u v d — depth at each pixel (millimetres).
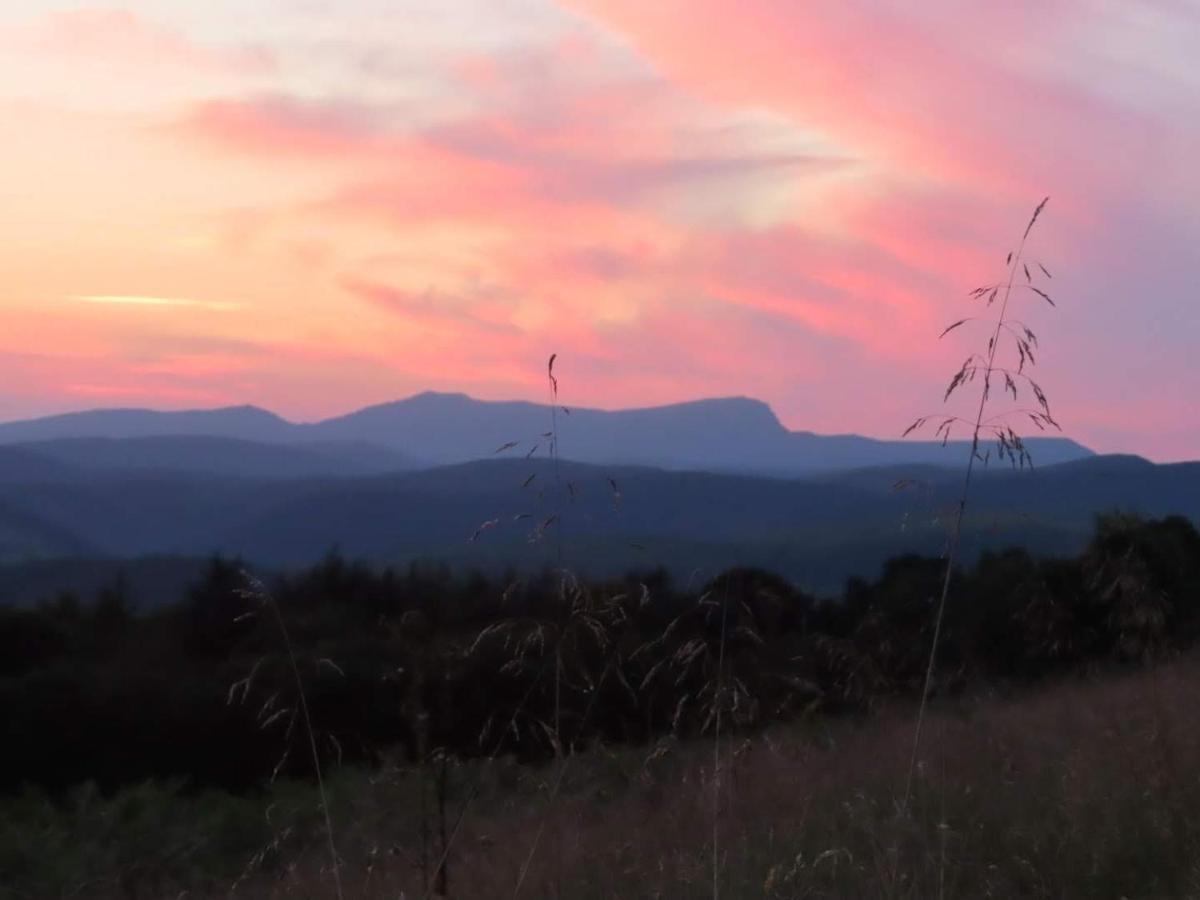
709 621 5680
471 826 6660
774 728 7672
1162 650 8047
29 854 10789
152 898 9711
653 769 7129
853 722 8680
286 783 14086
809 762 7754
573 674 5742
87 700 18094
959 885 5793
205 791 16234
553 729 5922
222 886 9023
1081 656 11625
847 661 8023
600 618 5559
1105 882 5875
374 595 22172
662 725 7277
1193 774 7223
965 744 8461
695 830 6574
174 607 24266
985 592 13055
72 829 12406
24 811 14258
